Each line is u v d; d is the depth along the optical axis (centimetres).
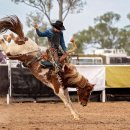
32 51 1457
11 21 1461
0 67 2153
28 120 1484
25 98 2173
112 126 1323
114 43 8162
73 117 1530
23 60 1466
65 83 1456
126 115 1642
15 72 2159
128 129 1275
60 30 1445
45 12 3956
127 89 2298
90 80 2220
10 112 1762
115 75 2259
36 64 1454
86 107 1970
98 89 2236
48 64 1439
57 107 1988
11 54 1461
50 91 2206
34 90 2186
